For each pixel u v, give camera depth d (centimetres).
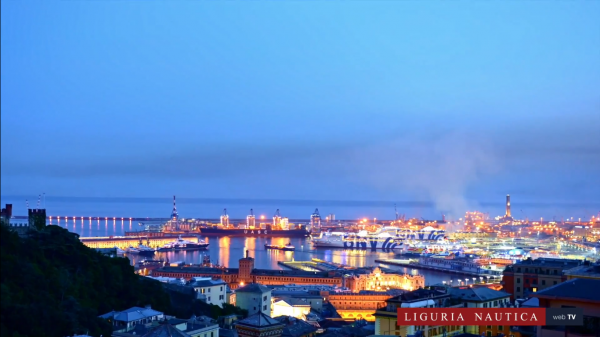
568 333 9738
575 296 9756
